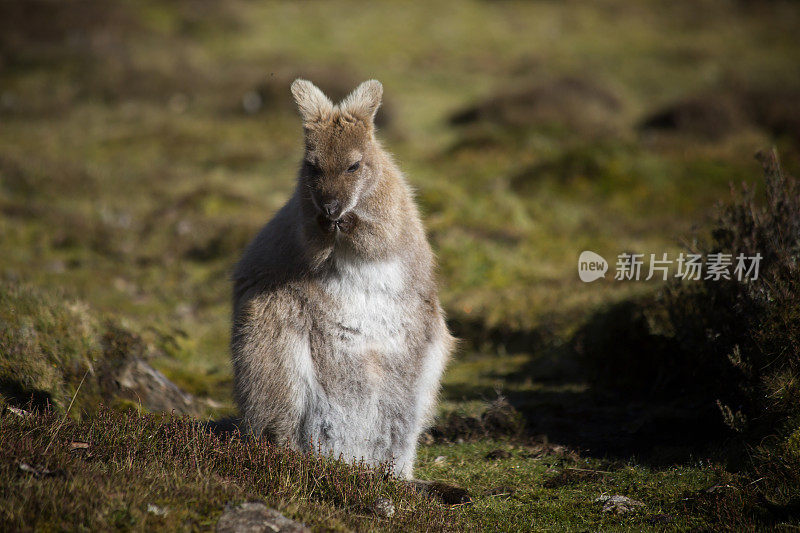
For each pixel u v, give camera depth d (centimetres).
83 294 2758
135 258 3312
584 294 2545
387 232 1227
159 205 3956
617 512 1166
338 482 1088
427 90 6969
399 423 1288
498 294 2712
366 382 1240
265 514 937
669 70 7694
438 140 5481
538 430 1642
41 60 6912
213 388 1962
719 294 1580
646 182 4175
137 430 1162
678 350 1770
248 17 8938
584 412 1730
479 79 7381
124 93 6400
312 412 1237
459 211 3519
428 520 1068
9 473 930
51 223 3538
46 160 4531
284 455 1134
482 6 10169
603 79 7181
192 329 2522
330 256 1216
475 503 1218
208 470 1048
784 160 4403
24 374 1446
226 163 4797
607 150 4472
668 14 9919
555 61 7888
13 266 2995
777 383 1290
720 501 1125
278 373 1218
